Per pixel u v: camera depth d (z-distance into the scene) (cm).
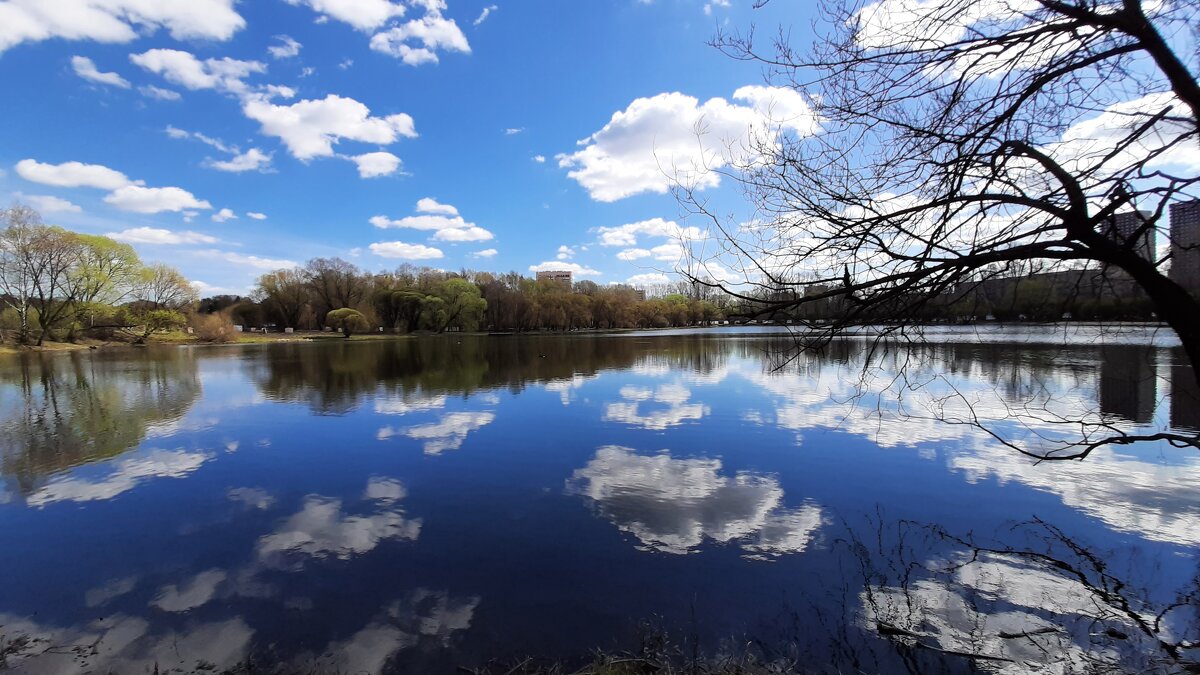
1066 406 1542
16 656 497
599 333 8425
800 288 399
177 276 6344
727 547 703
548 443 1265
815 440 1255
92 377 2783
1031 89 320
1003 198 327
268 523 805
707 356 3606
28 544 741
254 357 4091
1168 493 880
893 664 467
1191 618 529
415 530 771
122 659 493
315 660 487
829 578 620
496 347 5038
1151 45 291
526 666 473
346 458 1166
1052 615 539
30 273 4744
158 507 880
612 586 608
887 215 351
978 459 1087
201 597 596
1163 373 1920
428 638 516
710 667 462
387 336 7650
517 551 698
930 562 657
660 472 1028
